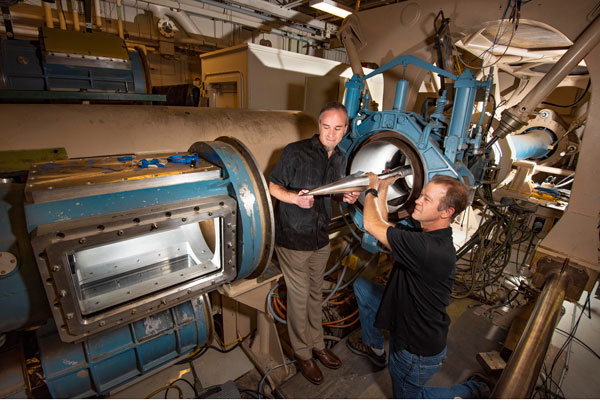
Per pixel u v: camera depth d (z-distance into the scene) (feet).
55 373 3.59
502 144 9.84
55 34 5.12
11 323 3.02
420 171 5.68
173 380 5.72
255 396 5.51
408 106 7.87
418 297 4.12
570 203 6.40
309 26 15.51
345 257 8.11
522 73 12.65
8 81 4.82
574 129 12.52
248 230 3.84
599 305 8.77
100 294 3.08
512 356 3.81
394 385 4.90
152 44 12.92
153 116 5.56
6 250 2.82
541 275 6.93
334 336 6.90
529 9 5.58
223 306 6.16
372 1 13.87
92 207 2.85
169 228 3.14
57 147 4.50
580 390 5.97
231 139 4.47
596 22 4.94
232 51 9.64
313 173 5.06
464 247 9.40
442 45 6.36
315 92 9.71
